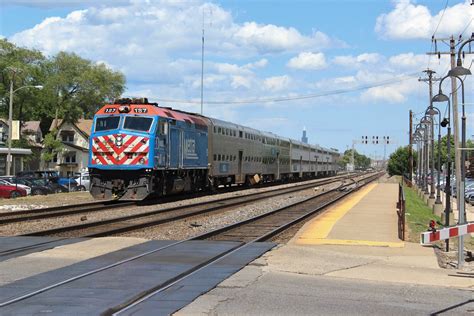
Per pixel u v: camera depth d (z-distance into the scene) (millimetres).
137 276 9695
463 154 13961
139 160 27172
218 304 7887
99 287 8828
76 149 83625
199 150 34906
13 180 39531
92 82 80062
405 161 119562
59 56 80750
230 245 13570
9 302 7828
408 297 8609
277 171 60188
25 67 72375
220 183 42219
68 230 17172
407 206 31734
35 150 80562
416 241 15273
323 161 94125
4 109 75938
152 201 29891
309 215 23234
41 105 78812
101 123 27984
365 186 57625
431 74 53625
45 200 31453
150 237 16078
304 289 8945
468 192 45906
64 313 7297
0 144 72750
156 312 7434
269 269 10539
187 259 11453
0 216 21172
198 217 22844
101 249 12695
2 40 72750
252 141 49469
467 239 19719
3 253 12062
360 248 13586
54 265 10711
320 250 12977
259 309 7668
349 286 9297
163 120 28500
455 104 20516
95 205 27562
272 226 19375
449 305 8172
